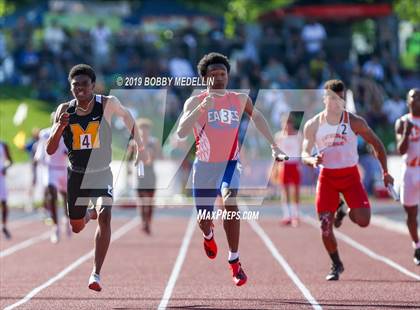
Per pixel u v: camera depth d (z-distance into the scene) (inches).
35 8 3567.9
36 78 3223.4
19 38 3309.5
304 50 3078.2
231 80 2736.2
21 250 1398.9
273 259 1261.1
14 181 2388.0
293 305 847.7
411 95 1085.8
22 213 2203.5
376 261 1214.9
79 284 1008.9
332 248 1021.8
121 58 3051.2
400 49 3690.9
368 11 3090.6
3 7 3779.5
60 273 1111.6
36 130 1878.7
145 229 1656.0
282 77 2758.4
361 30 3713.1
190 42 3036.4
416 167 1092.5
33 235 1663.4
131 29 3366.1
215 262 1230.9
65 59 3127.5
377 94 2861.7
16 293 935.0
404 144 1082.1
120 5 3713.1
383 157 989.2
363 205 982.4
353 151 984.9
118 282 1026.7
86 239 1583.4
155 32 3316.9
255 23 3358.8
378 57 3191.4
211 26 3454.7
